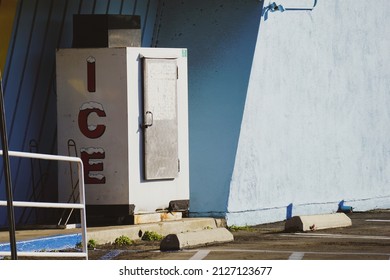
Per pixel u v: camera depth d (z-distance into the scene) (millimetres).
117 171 23094
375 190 32031
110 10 25359
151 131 23438
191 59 26219
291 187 27812
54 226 22438
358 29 31156
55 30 23984
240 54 25922
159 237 22641
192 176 25797
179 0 26578
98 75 23156
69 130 23312
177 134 24016
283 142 27422
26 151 23516
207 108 25922
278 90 27125
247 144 25891
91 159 23203
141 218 23250
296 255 19391
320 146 29172
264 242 22000
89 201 23250
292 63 27734
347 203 30453
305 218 24484
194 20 26422
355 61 31016
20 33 23016
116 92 23047
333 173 29781
